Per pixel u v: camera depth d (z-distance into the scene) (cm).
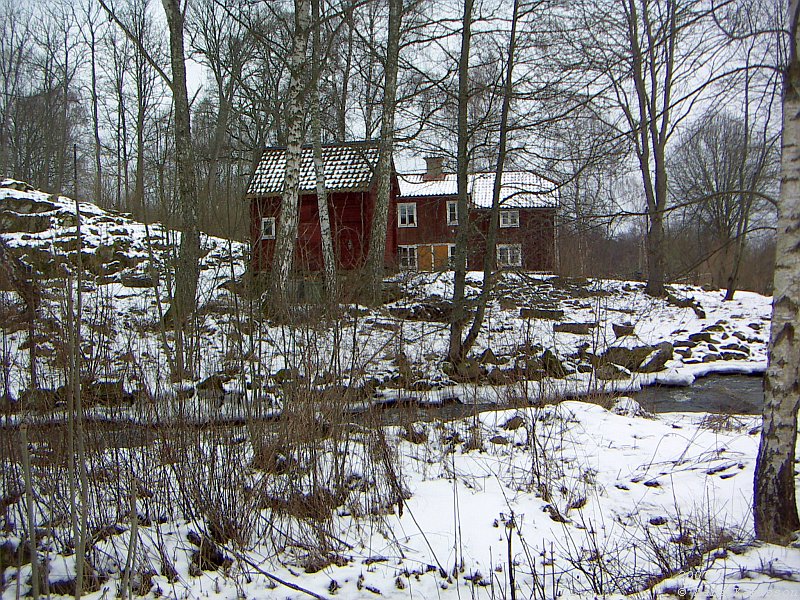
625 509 604
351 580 467
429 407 879
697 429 816
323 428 587
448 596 454
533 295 1302
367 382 645
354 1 1295
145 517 504
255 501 516
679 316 1697
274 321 619
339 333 606
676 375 1284
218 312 729
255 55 1759
